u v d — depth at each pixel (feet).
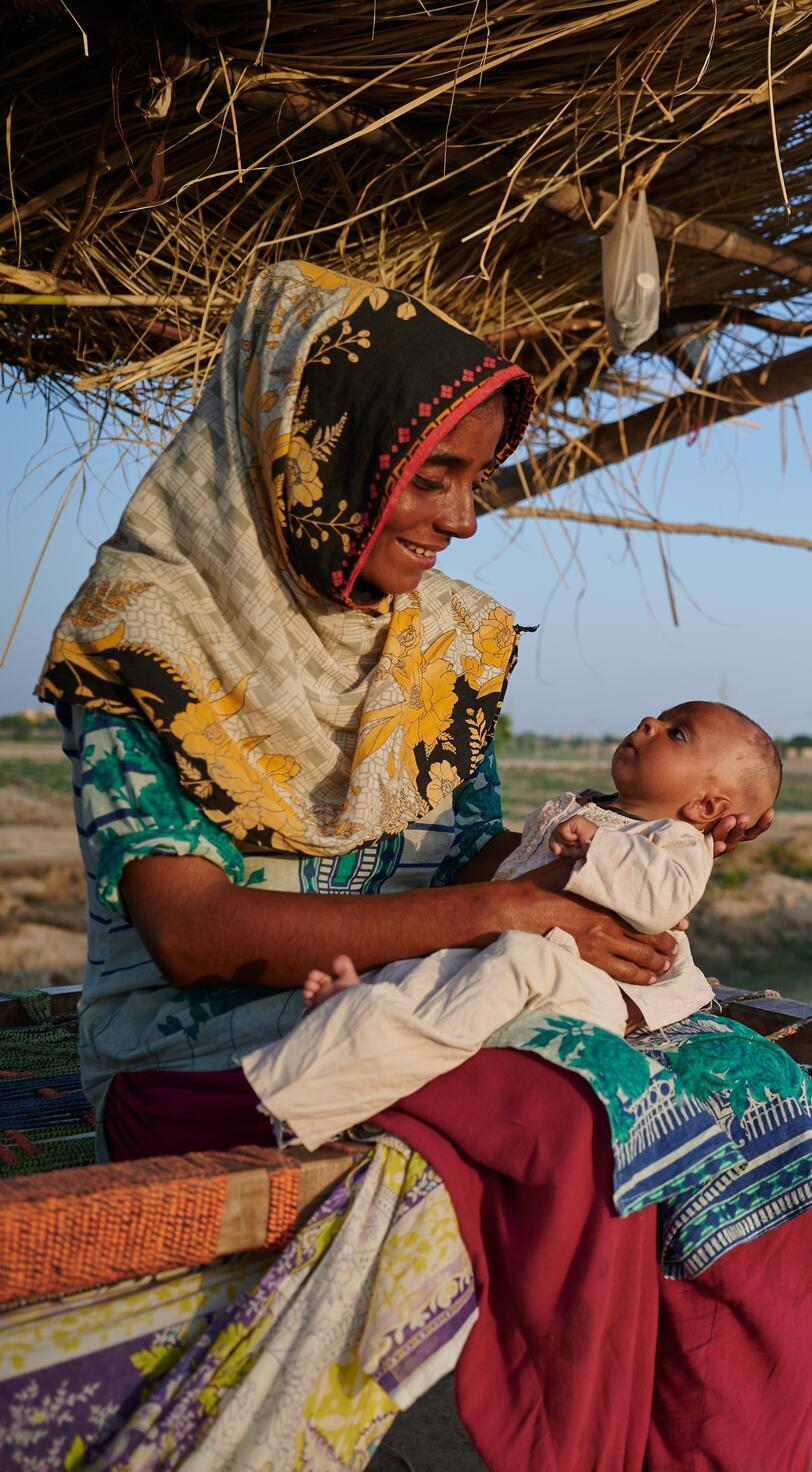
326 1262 4.77
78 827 6.02
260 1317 4.65
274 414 5.87
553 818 6.62
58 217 8.63
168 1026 5.92
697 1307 5.65
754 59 8.02
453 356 5.93
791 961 71.15
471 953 5.67
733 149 9.06
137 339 9.86
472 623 7.32
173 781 5.78
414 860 6.81
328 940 5.53
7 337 10.11
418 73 7.79
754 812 6.91
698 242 9.60
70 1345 4.51
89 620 5.84
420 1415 7.98
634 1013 6.07
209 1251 4.61
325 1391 4.69
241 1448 4.50
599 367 11.36
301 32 7.48
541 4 7.33
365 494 5.82
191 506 6.13
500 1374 4.96
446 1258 4.89
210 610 6.08
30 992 10.62
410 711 6.64
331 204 9.18
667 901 5.78
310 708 6.20
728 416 11.84
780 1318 5.81
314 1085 4.99
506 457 6.76
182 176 8.58
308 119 8.04
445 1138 5.10
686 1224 5.49
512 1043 5.24
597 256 10.09
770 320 10.92
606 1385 5.06
